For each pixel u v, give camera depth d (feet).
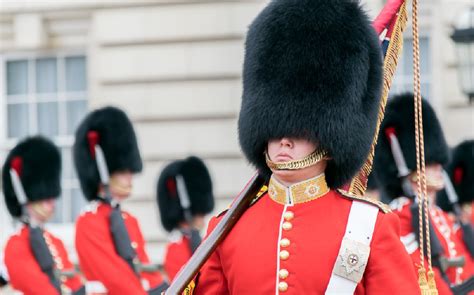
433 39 143.84
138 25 148.36
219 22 146.20
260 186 51.93
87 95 154.81
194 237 117.91
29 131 156.87
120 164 102.47
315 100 50.06
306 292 48.73
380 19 54.34
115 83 148.87
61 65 155.43
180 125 146.92
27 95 156.97
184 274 50.06
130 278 96.17
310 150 50.14
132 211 146.72
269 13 51.52
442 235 90.33
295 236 49.55
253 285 49.62
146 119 147.64
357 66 50.47
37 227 102.99
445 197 112.37
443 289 82.84
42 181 106.11
